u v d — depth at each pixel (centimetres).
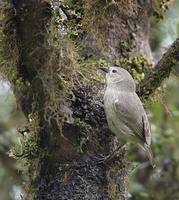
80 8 1097
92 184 1025
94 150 1034
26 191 1087
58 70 992
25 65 1023
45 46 978
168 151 1619
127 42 1193
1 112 1741
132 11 1165
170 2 1420
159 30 1655
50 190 1028
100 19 1110
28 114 1130
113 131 1065
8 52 1044
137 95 1125
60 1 1049
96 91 1074
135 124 1078
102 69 1111
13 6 988
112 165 1055
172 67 1119
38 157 1050
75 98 1032
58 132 1016
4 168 1658
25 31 984
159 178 1614
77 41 1099
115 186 1055
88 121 1036
